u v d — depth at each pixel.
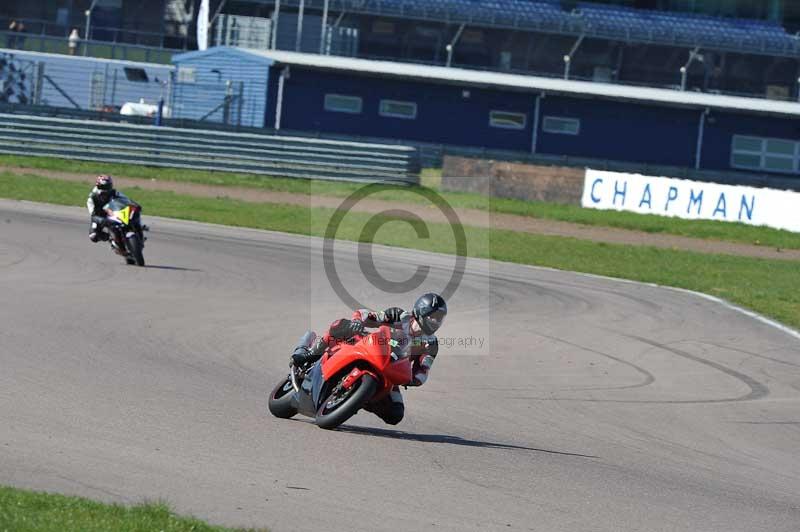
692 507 26.23
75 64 180.12
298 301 58.47
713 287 80.69
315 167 130.62
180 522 19.97
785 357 54.41
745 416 40.25
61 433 27.03
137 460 25.19
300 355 31.44
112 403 31.44
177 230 86.19
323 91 185.50
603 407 39.81
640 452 32.78
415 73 189.00
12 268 60.69
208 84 180.50
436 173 133.12
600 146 192.50
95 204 67.62
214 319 50.78
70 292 54.47
